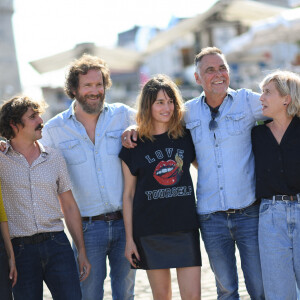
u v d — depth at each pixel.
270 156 3.41
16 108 3.24
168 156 3.51
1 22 25.16
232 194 3.56
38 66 22.03
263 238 3.38
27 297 3.20
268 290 3.37
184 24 21.28
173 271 5.20
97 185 3.69
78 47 21.48
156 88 3.50
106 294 4.70
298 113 3.38
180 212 3.46
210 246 3.64
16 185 3.24
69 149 3.72
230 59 19.89
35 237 3.24
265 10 19.91
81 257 3.54
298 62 17.70
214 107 3.72
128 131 3.61
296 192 3.34
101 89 3.65
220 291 3.70
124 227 3.72
